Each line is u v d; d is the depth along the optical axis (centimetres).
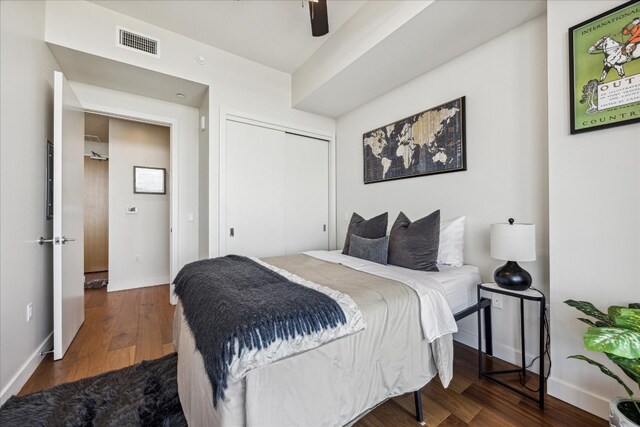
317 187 365
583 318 132
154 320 262
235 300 112
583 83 139
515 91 188
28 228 171
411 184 264
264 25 245
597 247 136
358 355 114
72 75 249
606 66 132
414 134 257
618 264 130
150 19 237
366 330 118
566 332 146
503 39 194
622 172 129
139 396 147
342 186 360
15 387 152
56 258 186
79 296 241
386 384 123
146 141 386
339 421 106
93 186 489
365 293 131
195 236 324
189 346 122
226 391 86
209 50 275
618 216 130
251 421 85
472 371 179
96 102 270
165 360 184
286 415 93
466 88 217
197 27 247
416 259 194
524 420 136
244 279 145
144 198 384
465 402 149
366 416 138
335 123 372
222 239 282
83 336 226
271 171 321
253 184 307
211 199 278
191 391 113
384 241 216
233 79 289
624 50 126
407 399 152
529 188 182
